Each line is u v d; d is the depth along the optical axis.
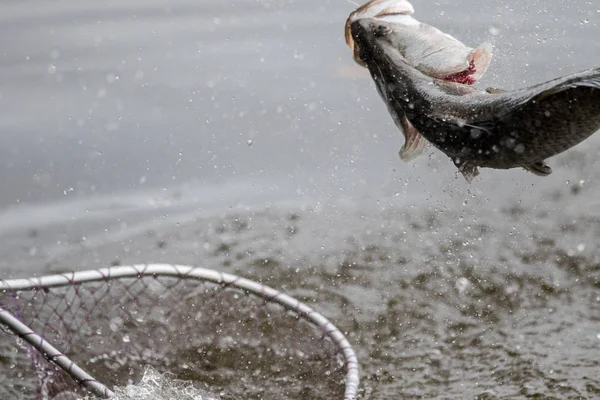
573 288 16.41
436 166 20.88
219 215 19.27
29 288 13.55
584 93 7.87
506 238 18.20
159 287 14.52
